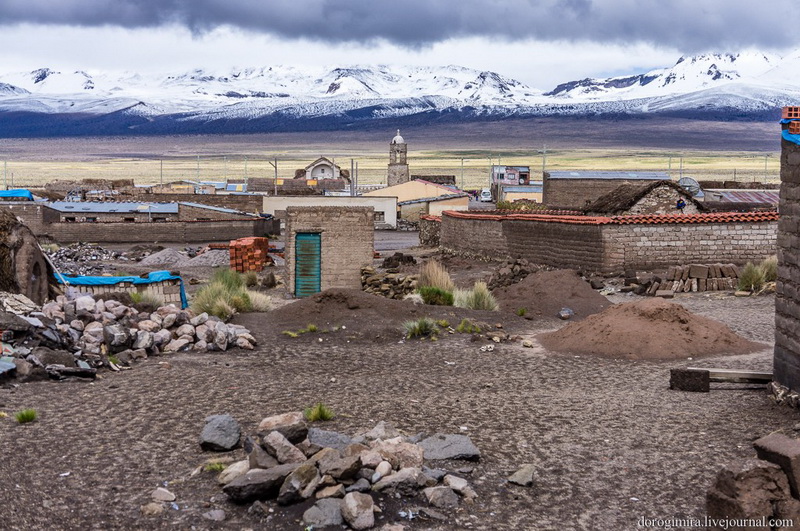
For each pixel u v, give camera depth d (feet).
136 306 83.46
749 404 49.98
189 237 298.35
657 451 40.65
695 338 70.95
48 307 73.05
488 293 101.81
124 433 43.16
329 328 82.17
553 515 32.73
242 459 38.29
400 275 123.95
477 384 58.65
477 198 494.59
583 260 132.77
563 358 68.90
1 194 315.37
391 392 55.57
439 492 33.14
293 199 350.43
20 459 38.09
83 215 307.99
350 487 33.01
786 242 49.49
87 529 30.73
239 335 75.31
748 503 29.32
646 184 175.73
